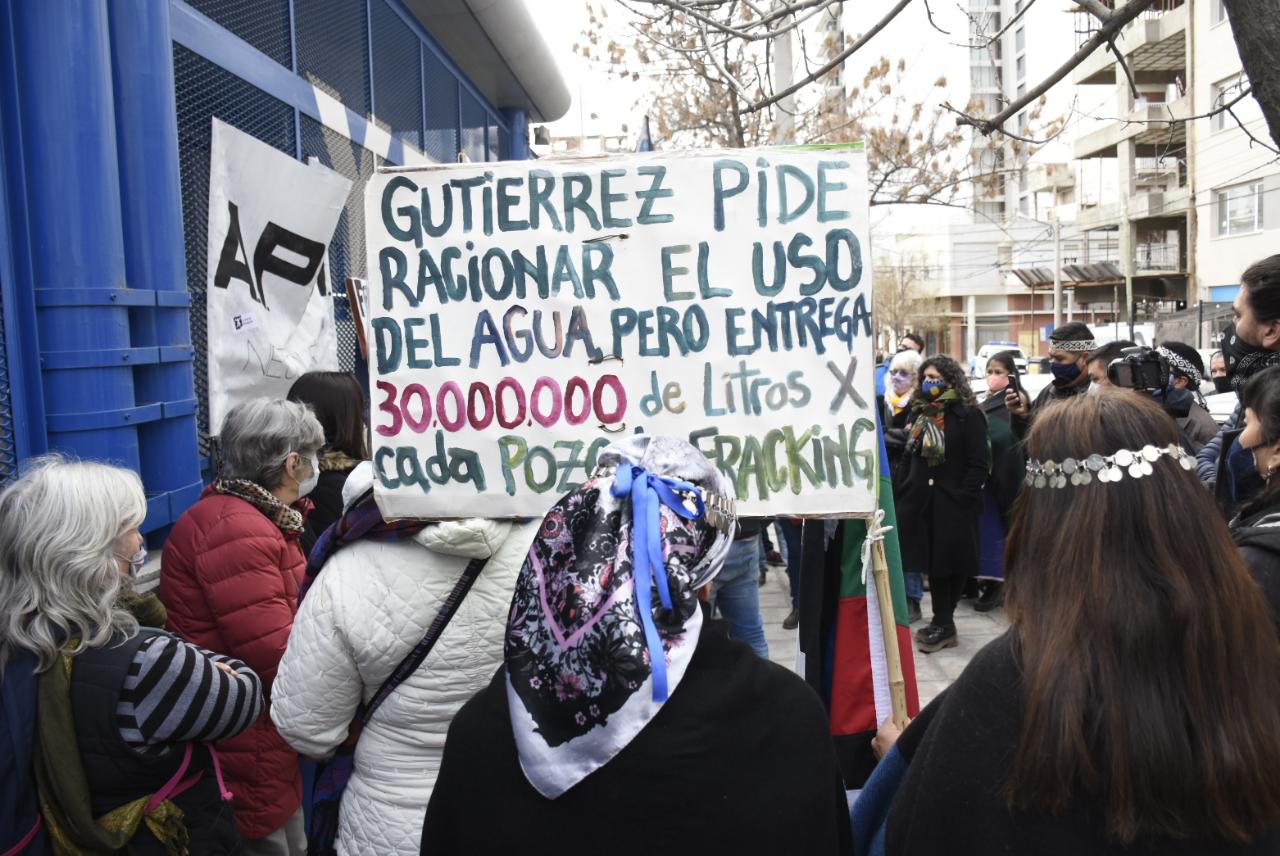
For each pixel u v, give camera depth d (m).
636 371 2.35
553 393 2.36
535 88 11.09
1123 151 32.03
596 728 1.36
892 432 7.18
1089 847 1.29
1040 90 4.51
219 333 4.10
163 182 3.63
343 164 6.06
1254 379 2.52
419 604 2.21
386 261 2.39
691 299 2.33
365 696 2.29
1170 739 1.25
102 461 3.27
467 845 1.45
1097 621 1.32
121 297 3.34
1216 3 27.00
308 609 2.26
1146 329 26.66
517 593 1.52
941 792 1.39
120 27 3.51
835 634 2.62
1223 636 1.30
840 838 1.54
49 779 1.98
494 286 2.37
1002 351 6.86
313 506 3.55
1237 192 27.45
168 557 2.83
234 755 2.83
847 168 2.30
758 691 1.44
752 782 1.38
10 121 3.11
